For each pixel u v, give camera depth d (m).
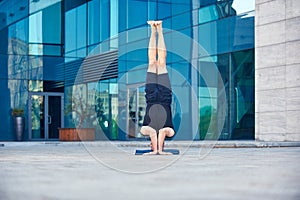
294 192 3.77
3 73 26.23
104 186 4.23
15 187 4.20
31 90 26.91
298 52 18.62
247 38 22.38
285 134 18.97
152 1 26.27
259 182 4.57
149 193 3.72
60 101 27.47
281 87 19.16
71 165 7.27
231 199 3.38
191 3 25.09
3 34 26.30
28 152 12.45
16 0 26.75
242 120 22.67
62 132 25.06
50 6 27.70
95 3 27.00
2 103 26.11
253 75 22.05
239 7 22.81
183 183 4.48
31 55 27.00
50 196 3.56
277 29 19.39
